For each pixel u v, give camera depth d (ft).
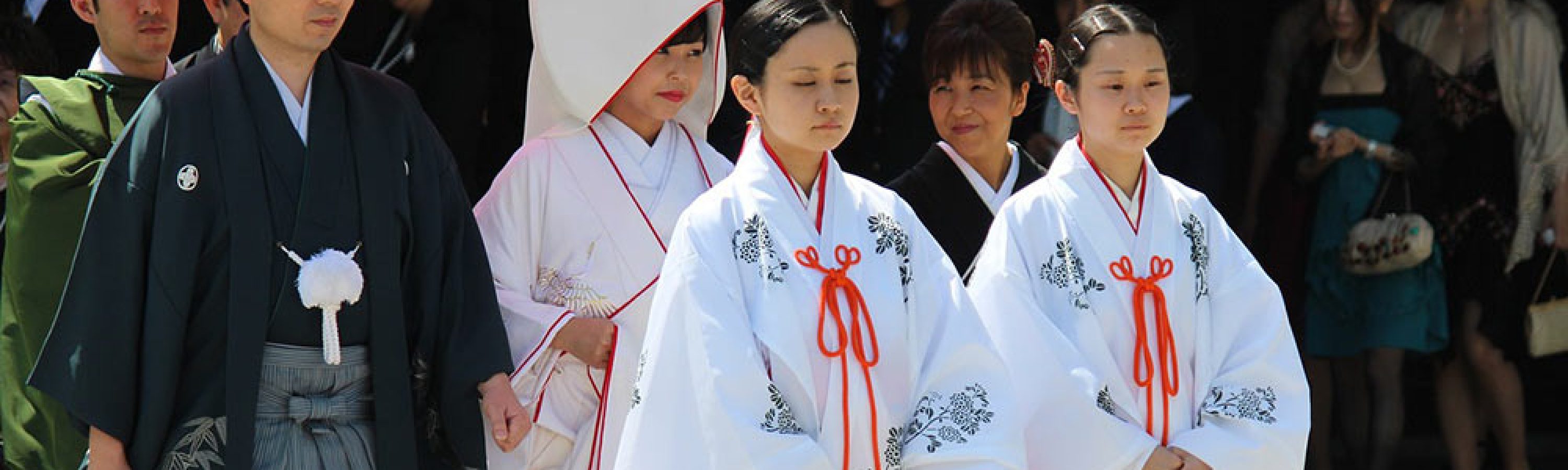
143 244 44.75
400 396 46.93
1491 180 79.87
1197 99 82.69
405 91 48.57
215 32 75.05
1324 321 80.38
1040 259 49.37
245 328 44.86
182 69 58.80
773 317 43.68
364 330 46.60
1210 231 50.83
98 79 53.52
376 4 71.77
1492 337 79.71
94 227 44.75
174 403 45.09
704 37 54.70
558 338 52.60
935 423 44.14
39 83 52.70
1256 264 50.88
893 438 44.39
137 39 54.49
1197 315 49.57
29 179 50.90
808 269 44.14
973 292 49.73
